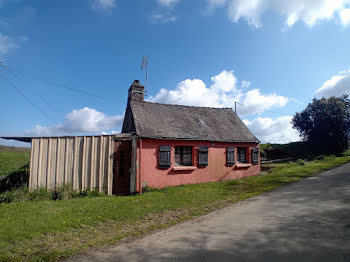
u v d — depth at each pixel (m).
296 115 32.50
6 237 4.71
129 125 13.36
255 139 14.59
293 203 6.50
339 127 28.03
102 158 9.66
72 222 5.66
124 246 4.25
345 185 8.27
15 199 8.25
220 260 3.48
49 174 9.52
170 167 11.31
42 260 3.79
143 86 14.47
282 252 3.59
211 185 11.12
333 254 3.40
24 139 10.38
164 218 6.03
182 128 12.59
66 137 9.72
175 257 3.67
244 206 6.71
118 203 7.63
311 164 17.09
